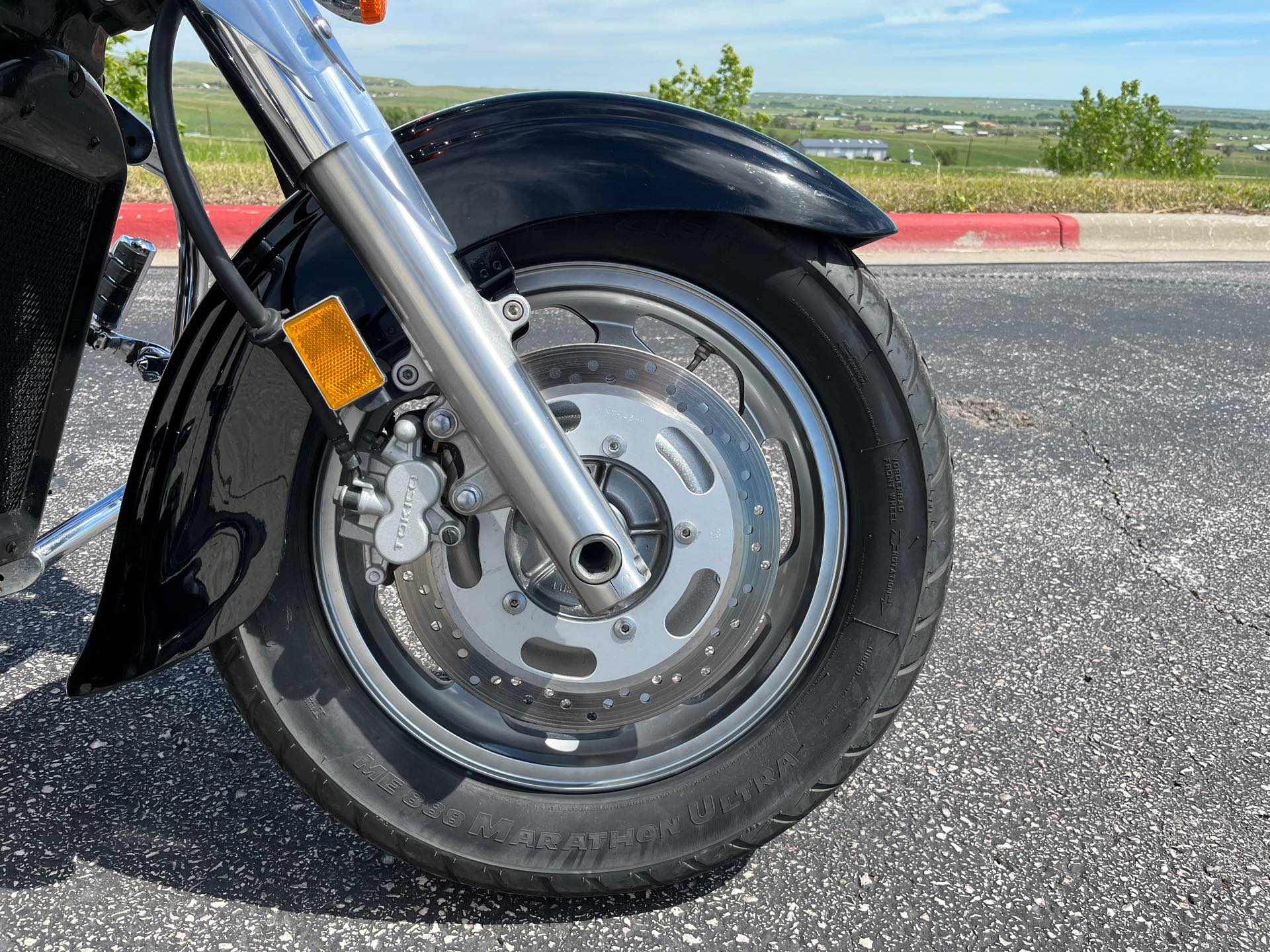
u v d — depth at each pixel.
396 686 1.35
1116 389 3.78
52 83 1.17
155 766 1.65
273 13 0.98
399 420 1.13
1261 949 1.33
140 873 1.41
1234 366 4.09
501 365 1.06
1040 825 1.56
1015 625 2.17
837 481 1.33
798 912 1.37
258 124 1.05
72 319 1.42
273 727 1.28
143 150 1.58
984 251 6.38
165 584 1.17
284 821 1.52
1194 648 2.09
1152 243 6.54
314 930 1.32
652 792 1.35
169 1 1.02
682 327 1.30
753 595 1.32
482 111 1.23
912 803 1.60
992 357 4.12
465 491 1.13
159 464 1.17
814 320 1.27
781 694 1.38
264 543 1.20
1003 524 2.66
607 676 1.32
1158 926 1.36
